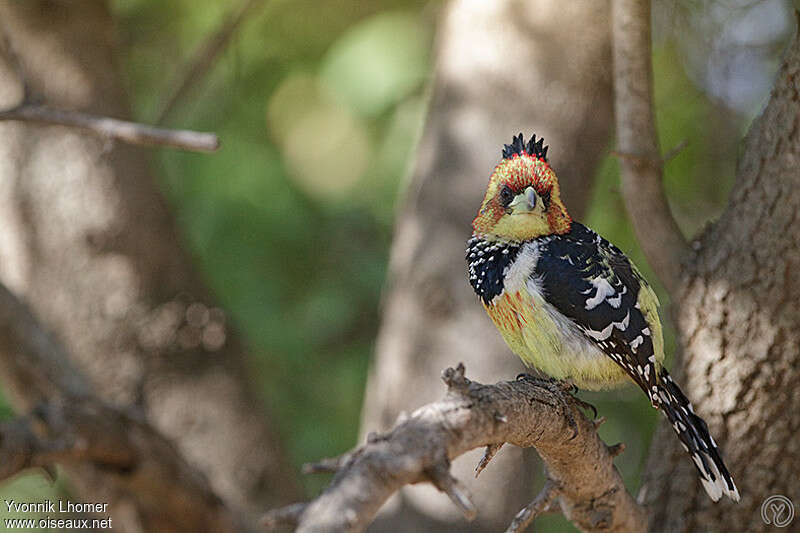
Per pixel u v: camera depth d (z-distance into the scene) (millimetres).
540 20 10234
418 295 10500
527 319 7848
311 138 13586
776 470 7871
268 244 13398
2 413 11766
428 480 4922
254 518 10469
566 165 10273
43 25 10586
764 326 7715
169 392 10531
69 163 10523
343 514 4457
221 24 12469
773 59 12977
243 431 10656
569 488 6969
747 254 7750
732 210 7914
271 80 13789
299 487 11133
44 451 7504
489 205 8258
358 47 12797
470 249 8359
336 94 12875
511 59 10344
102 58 10961
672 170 13250
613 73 9469
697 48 12969
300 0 13797
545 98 10258
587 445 6617
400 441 4875
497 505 10305
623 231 13438
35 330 8773
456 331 10359
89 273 10500
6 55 10547
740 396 7863
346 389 13422
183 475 8492
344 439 13281
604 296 7656
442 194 10539
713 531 8086
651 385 7574
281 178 13266
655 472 8477
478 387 5641
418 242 10656
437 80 11000
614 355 7641
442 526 10250
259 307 13211
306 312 13438
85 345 10484
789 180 7410
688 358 8117
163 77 14367
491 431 5473
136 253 10594
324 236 13820
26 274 10602
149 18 14219
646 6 8414
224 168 13203
